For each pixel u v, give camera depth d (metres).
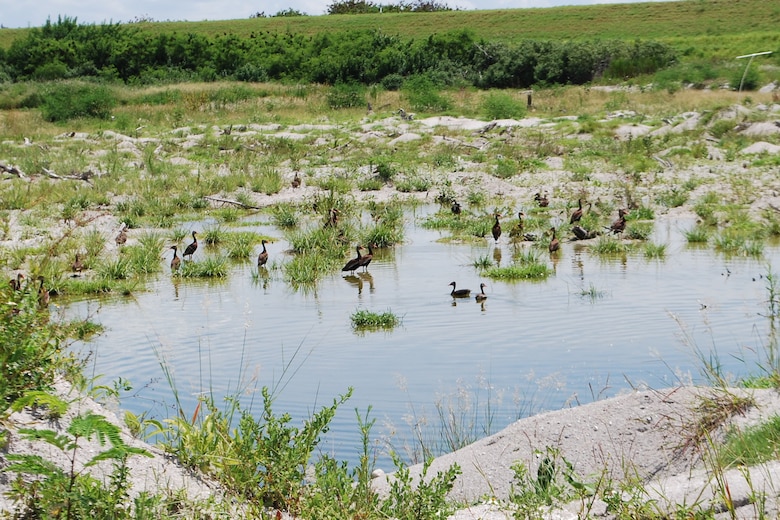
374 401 11.34
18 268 18.73
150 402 11.04
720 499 6.54
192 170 36.72
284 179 34.94
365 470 7.46
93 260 21.06
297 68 78.81
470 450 9.10
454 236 24.62
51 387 7.21
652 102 52.88
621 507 6.52
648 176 32.19
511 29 104.19
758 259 20.31
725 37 84.94
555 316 15.55
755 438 7.98
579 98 57.47
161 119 55.12
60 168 35.84
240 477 7.18
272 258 22.38
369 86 72.81
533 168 35.34
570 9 108.88
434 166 36.84
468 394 11.48
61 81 72.19
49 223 25.91
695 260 20.48
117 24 87.44
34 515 5.91
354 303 17.19
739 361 12.32
